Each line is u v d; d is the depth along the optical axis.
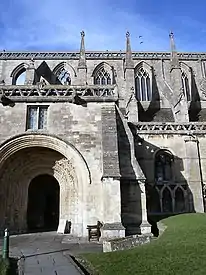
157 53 44.78
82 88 21.72
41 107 21.47
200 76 43.97
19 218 22.52
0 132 20.38
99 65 43.22
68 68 42.91
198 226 15.83
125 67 39.72
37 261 11.86
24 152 21.48
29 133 20.39
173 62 40.03
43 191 33.66
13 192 21.94
